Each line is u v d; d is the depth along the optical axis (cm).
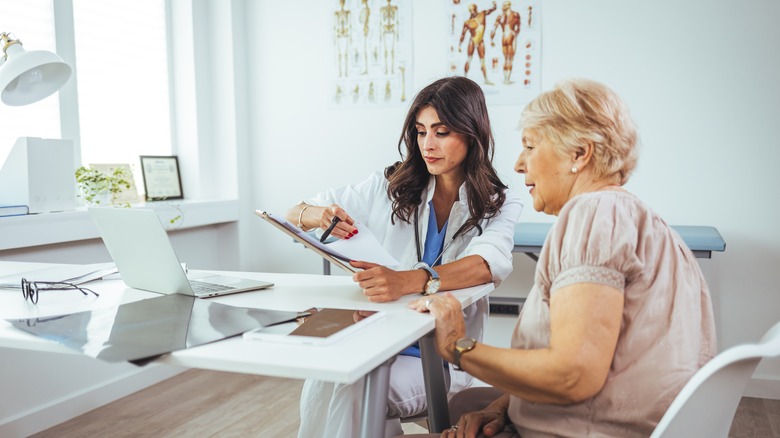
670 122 300
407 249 184
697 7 294
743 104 290
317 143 366
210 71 373
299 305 130
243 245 380
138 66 342
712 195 297
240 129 375
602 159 107
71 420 268
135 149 341
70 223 262
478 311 176
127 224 138
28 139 244
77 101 298
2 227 232
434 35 336
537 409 105
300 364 88
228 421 265
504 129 326
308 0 362
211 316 117
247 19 376
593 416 99
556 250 101
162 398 294
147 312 122
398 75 346
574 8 312
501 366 101
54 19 284
